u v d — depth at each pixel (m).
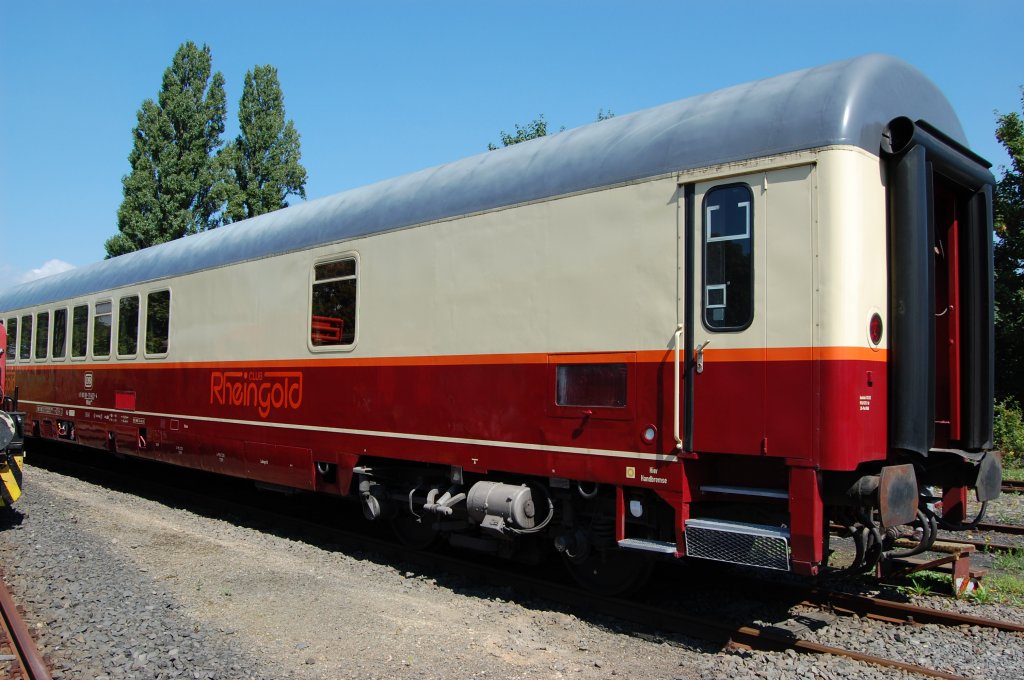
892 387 4.76
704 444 4.79
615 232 5.32
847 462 4.33
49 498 10.02
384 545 7.49
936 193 5.62
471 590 6.26
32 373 14.09
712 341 4.80
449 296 6.44
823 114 4.52
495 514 5.94
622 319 5.24
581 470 5.41
